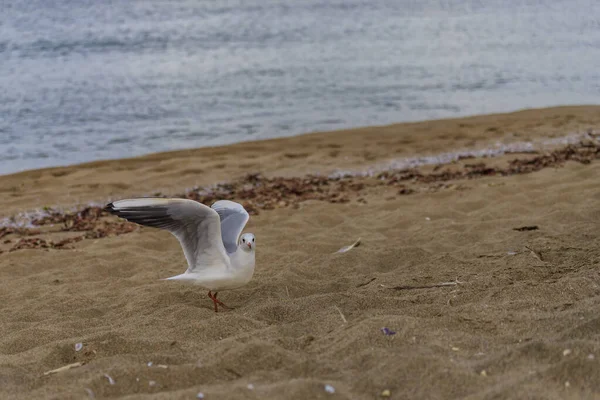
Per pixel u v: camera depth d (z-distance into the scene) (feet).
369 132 54.95
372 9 143.95
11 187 42.29
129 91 73.36
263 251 26.58
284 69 84.53
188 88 74.74
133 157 49.85
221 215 20.76
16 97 70.54
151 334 17.65
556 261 21.97
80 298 22.09
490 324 15.85
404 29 116.78
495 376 12.85
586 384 12.05
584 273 19.80
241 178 42.22
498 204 31.32
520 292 18.40
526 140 49.08
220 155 49.19
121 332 17.83
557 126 53.47
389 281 21.54
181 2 158.51
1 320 20.53
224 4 154.92
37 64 88.07
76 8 143.33
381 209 32.86
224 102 68.18
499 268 21.58
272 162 46.34
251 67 85.71
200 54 95.04
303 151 49.37
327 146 50.75
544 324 15.42
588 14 127.13
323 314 18.17
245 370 14.25
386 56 92.43
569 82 74.38
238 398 12.44
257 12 140.67
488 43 100.83
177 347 16.30
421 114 62.34
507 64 84.94
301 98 69.56
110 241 29.89
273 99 69.36
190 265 19.04
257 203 35.68
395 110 64.13
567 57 88.17
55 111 65.10
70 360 16.08
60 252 28.35
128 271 25.71
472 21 124.06
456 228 27.81
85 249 28.73
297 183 40.32
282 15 136.15
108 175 44.42
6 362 15.93
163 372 13.98
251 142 52.90
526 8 139.64
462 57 90.38
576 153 42.96
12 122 61.21
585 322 14.66
